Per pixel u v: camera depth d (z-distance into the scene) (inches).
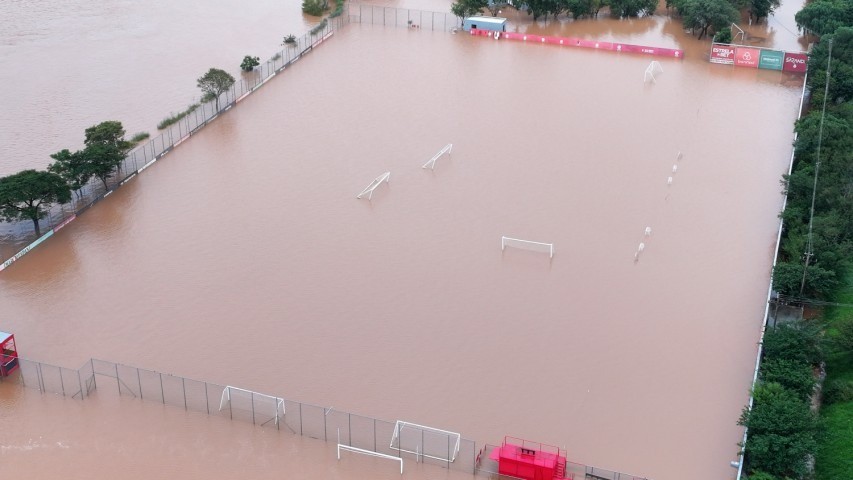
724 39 6579.7
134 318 3676.2
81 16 7377.0
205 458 2967.5
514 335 3587.6
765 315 3587.6
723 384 3312.0
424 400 3233.3
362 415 3149.6
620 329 3619.6
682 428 3102.9
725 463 2952.8
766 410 2940.5
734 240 4222.4
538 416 3157.0
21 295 3821.4
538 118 5497.1
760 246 4173.2
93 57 6481.3
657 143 5172.2
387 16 7367.1
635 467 2933.1
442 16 7381.9
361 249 4165.8
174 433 3070.9
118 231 4308.6
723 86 6023.6
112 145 4690.0
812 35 7003.0
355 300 3801.7
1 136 5211.6
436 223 4382.4
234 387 3176.7
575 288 3887.8
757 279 3932.1
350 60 6432.1
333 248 4170.8
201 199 4586.6
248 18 7391.7
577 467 2903.5
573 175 4820.4
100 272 3988.7
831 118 4958.2
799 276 3703.3
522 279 3951.8
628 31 7150.6
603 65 6378.0
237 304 3767.2
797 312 3683.6
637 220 4394.7
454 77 6136.8
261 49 6678.2
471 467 2930.6
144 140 5182.1
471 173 4849.9
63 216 4411.9
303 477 2893.7
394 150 5093.5
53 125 5374.0
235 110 5625.0
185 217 4424.2
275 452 2994.6
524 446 3002.0
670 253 4128.9
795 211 4215.1
